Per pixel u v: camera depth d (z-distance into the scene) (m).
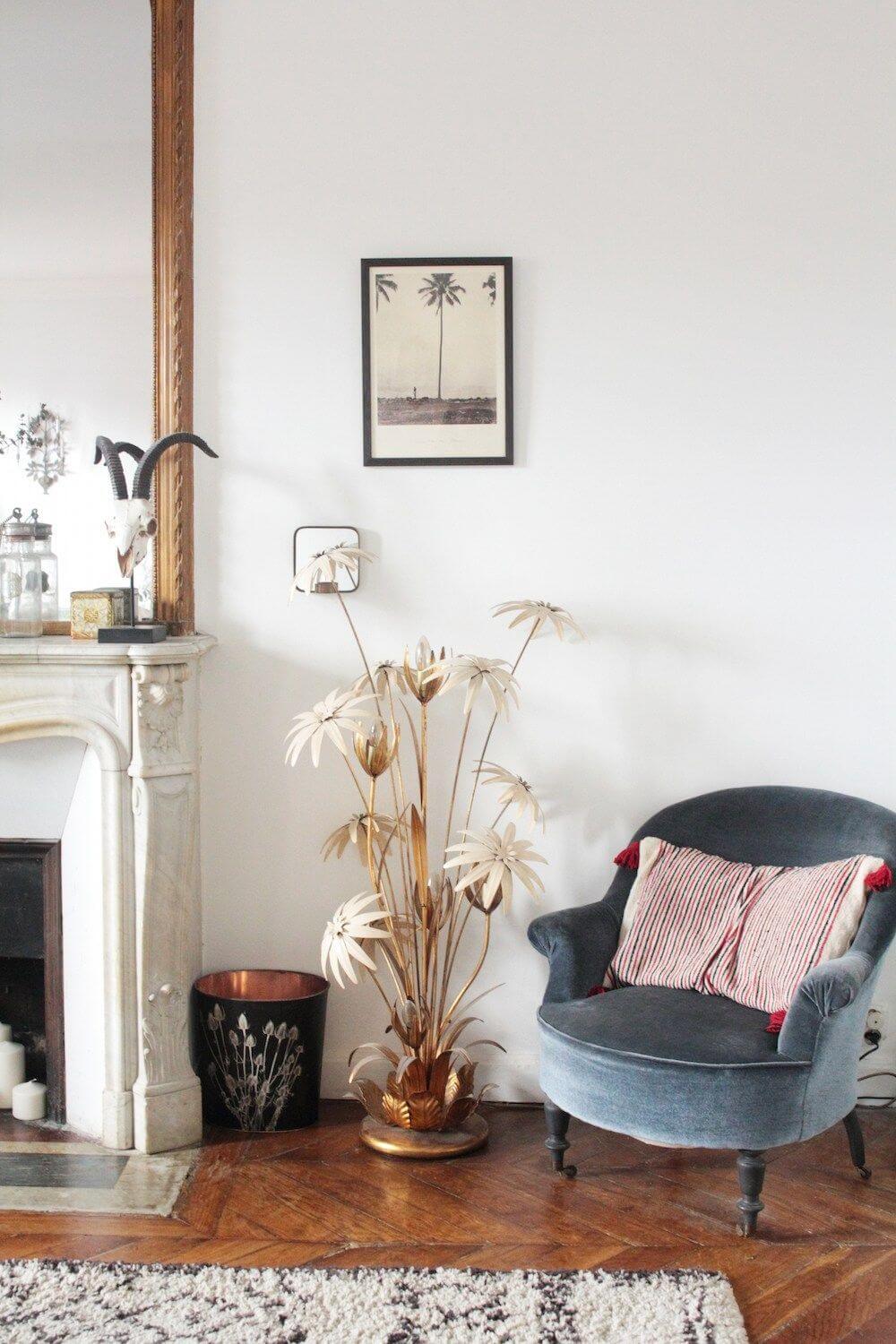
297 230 3.10
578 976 2.78
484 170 3.08
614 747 3.15
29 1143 2.89
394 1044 3.18
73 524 3.10
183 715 2.89
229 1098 2.96
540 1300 2.20
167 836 2.85
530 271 3.09
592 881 3.17
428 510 3.13
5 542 2.99
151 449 2.91
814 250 3.07
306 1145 2.88
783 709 3.13
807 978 2.43
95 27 3.06
